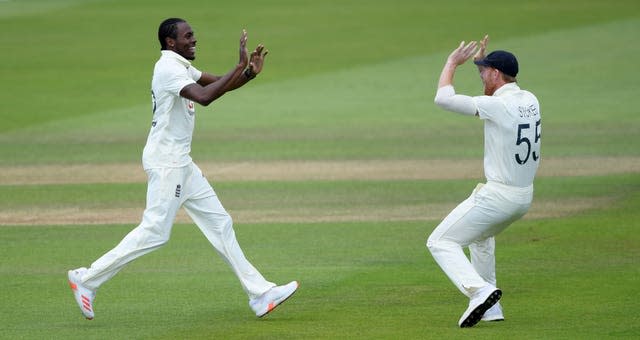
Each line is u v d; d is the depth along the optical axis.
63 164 56.53
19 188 50.09
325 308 29.75
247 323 28.22
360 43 102.56
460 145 60.25
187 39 28.09
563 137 62.03
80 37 108.06
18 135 65.88
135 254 27.72
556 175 51.22
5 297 31.27
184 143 27.92
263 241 38.88
